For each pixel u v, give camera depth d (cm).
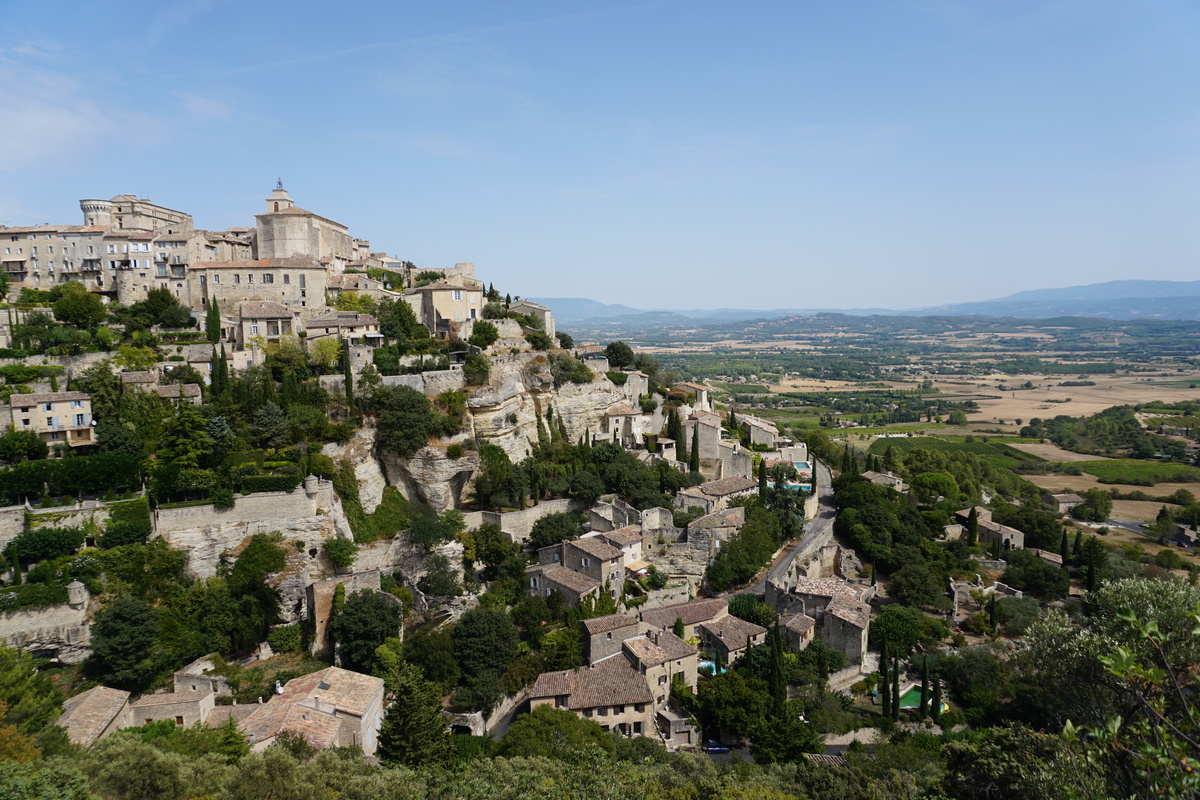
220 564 9362
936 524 14712
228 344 13100
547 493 13100
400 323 14688
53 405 9825
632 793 6003
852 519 14000
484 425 12838
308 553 9838
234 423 10831
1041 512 16075
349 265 18825
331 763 5778
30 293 13475
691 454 15038
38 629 7862
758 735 8456
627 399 16712
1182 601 5778
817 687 9481
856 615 10606
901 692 9969
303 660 8931
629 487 13262
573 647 9450
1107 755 3784
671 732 8700
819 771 6969
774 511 13612
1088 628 6506
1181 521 18350
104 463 9150
